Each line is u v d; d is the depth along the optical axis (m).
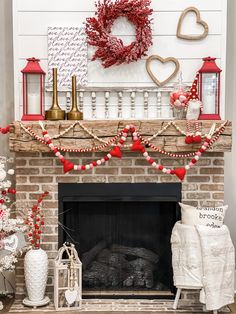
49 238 3.64
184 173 3.47
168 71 3.63
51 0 3.60
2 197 3.57
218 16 3.60
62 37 3.59
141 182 3.62
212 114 3.50
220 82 3.60
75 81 3.50
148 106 3.66
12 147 3.44
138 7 3.51
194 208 3.34
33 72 3.45
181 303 3.55
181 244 3.31
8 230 3.32
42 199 3.59
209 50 3.62
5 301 3.64
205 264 3.21
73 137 3.43
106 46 3.52
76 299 3.41
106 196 3.63
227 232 3.30
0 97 3.92
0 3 3.87
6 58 3.90
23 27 3.62
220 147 3.43
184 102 3.48
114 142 3.43
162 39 3.62
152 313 3.36
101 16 3.52
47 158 3.61
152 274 3.76
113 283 3.76
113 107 3.65
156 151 3.49
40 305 3.45
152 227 3.75
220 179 3.60
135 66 3.63
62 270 3.44
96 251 3.76
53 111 3.48
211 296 3.21
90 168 3.61
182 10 3.61
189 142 3.40
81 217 3.74
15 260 3.35
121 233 3.76
